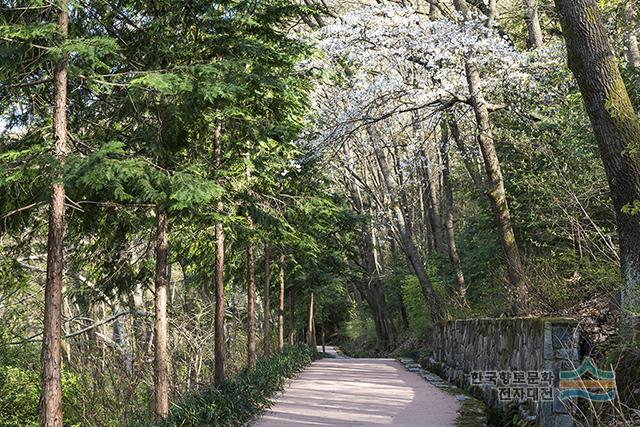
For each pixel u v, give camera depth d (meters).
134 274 10.80
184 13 9.10
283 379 15.72
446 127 21.98
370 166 29.86
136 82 7.26
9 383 13.60
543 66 15.98
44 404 6.71
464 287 21.55
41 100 8.04
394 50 15.78
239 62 8.37
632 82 12.06
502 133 16.44
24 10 7.09
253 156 11.32
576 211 11.45
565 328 7.62
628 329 7.00
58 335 6.84
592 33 7.77
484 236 20.11
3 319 14.87
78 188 7.85
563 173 12.18
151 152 9.01
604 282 8.78
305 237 17.00
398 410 11.03
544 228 14.08
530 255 14.91
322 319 41.06
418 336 28.08
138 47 8.91
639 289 6.99
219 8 9.51
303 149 15.59
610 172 7.66
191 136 9.93
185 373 15.98
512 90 16.52
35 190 7.26
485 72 17.31
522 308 10.86
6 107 7.95
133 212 9.43
